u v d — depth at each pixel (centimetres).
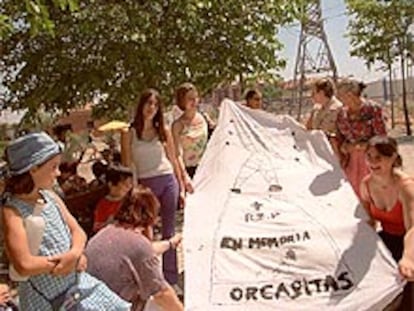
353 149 637
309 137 580
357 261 452
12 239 323
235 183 546
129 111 1112
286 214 501
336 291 437
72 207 645
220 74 1078
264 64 1104
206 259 466
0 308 366
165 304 398
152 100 585
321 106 681
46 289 332
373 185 472
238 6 1077
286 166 558
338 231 475
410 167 1510
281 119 595
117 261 378
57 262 328
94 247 383
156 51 1034
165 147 601
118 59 1031
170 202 596
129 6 1019
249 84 1104
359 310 425
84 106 1158
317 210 502
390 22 2831
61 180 877
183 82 1039
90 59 1055
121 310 346
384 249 455
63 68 1059
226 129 594
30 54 1084
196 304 431
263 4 1093
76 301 336
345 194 516
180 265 622
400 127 3030
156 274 388
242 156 572
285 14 1115
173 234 600
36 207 332
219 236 484
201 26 1040
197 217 514
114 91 1050
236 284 445
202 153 657
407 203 446
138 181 589
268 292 440
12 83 1111
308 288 441
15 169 329
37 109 1115
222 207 521
